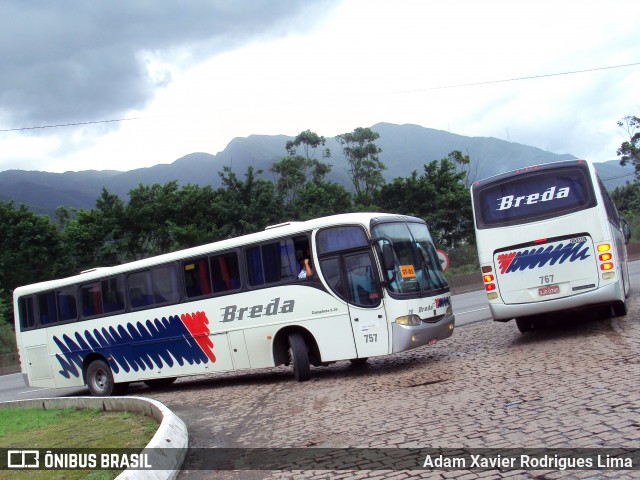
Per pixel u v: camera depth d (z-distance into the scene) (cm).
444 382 985
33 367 1659
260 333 1297
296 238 1268
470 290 3653
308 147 5947
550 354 1075
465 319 2012
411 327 1163
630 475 486
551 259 1212
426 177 4341
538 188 1234
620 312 1359
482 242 1263
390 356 1443
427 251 1299
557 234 1205
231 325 1335
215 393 1320
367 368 1307
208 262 1383
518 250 1235
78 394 1773
